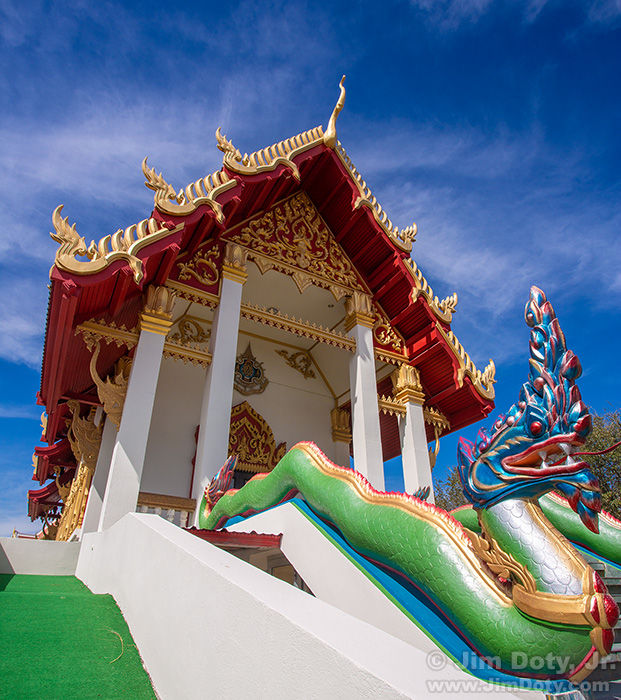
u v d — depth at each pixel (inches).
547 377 90.4
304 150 358.6
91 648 104.7
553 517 174.2
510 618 81.5
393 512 112.4
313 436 462.0
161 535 111.8
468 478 98.3
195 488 263.0
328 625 59.0
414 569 100.5
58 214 232.8
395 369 394.3
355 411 344.5
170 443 378.6
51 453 492.7
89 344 259.0
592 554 166.6
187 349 285.3
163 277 285.0
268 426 435.5
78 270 223.8
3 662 91.4
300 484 158.7
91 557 200.2
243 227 354.9
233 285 321.7
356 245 394.9
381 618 109.3
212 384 279.3
